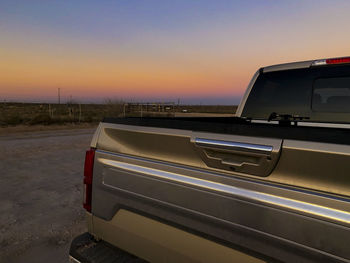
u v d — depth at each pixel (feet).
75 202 15.38
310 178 3.51
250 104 11.54
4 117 78.54
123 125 5.74
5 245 10.61
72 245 5.96
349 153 3.20
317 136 3.45
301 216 3.51
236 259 4.15
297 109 10.41
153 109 131.03
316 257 3.41
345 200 3.22
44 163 25.63
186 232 4.72
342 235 3.21
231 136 4.14
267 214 3.80
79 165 24.91
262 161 3.86
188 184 4.65
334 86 9.65
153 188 5.14
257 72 11.40
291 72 10.45
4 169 23.06
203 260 4.51
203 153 4.49
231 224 4.16
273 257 3.78
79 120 86.22
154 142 5.20
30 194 16.67
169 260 4.99
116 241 5.83
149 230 5.25
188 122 4.72
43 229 12.01
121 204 5.68
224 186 4.25
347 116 9.53
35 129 58.54
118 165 5.70
